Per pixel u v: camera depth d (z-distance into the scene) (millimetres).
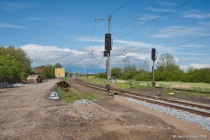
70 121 13898
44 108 19469
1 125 13242
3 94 33969
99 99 26938
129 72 110875
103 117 14859
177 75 80938
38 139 10477
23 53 99500
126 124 12977
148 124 13039
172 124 13242
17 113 17000
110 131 11523
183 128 12359
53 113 16719
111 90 40531
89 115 15547
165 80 84000
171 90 41125
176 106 19031
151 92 37469
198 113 16359
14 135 11141
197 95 32969
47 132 11570
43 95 32156
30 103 23203
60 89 43625
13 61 70500
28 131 11820
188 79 75688
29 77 80125
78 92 36562
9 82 65625
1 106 21125
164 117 15320
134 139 11062
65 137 10711
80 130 11836
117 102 23891
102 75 128625
